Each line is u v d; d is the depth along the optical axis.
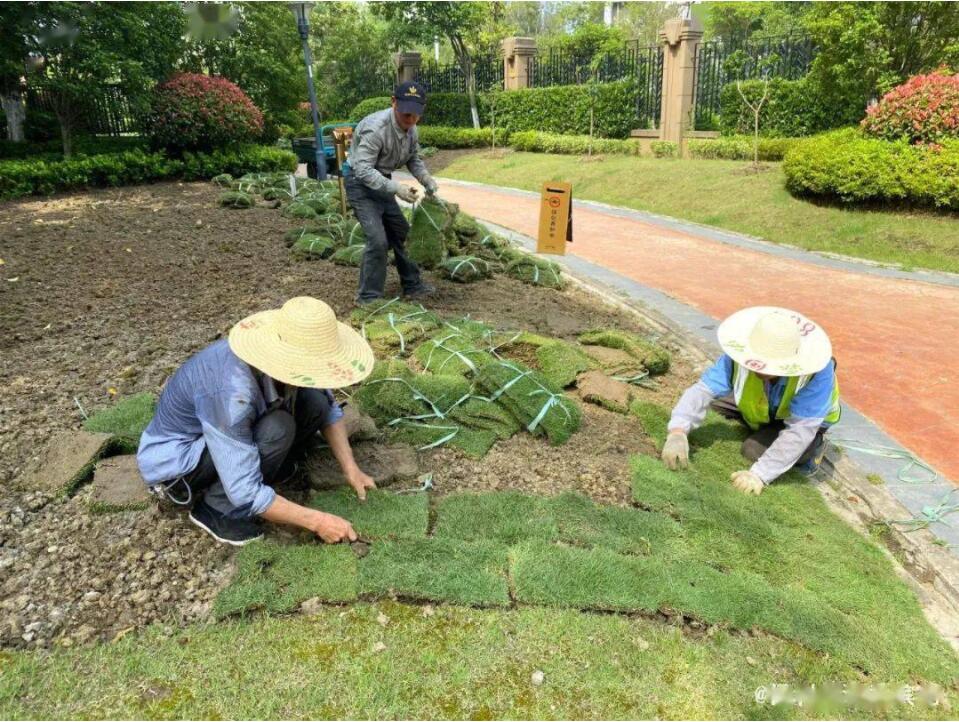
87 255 7.18
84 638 2.41
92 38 11.88
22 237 7.90
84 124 14.82
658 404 4.46
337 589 2.63
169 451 2.70
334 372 2.55
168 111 12.74
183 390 2.66
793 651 2.57
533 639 2.50
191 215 9.53
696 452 3.87
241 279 6.55
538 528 3.04
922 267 8.67
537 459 3.66
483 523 3.06
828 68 12.44
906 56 11.91
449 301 6.18
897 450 4.13
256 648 2.41
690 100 16.80
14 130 13.44
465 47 23.84
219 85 13.73
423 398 3.96
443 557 2.82
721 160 15.30
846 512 3.54
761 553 3.04
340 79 30.44
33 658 2.32
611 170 15.90
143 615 2.52
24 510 3.01
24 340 4.86
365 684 2.29
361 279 5.66
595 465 3.63
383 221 5.71
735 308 6.88
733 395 3.87
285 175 12.84
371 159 5.26
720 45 17.11
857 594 2.86
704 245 10.07
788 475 3.76
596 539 3.01
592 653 2.46
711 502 3.34
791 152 11.77
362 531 2.93
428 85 26.36
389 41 25.11
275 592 2.61
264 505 2.63
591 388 4.34
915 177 9.72
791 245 10.05
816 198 11.09
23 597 2.56
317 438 3.52
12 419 3.71
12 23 10.95
